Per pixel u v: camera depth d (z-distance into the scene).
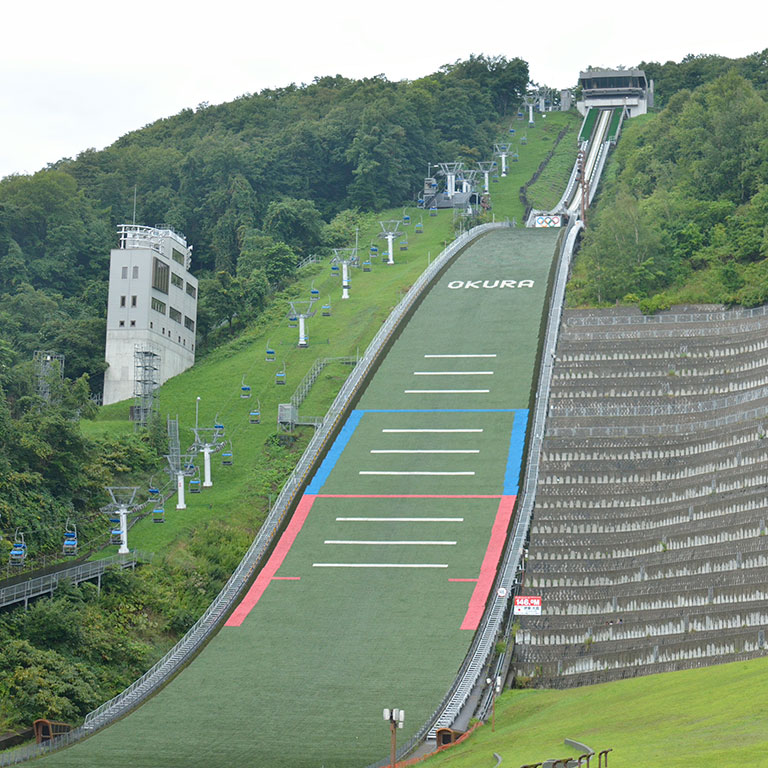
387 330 171.00
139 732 96.94
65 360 182.25
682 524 118.00
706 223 185.50
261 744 93.75
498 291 179.50
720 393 141.75
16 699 99.12
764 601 103.62
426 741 92.56
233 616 115.75
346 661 106.75
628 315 164.88
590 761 70.75
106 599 117.00
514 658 106.25
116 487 138.50
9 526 123.94
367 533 126.12
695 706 81.50
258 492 141.50
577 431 138.25
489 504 128.12
